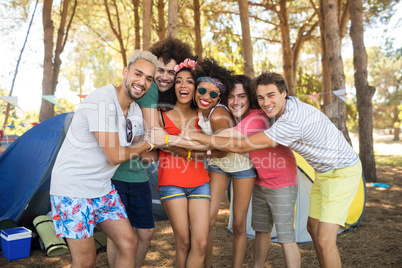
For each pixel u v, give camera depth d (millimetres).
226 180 3045
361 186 4809
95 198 2396
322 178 2736
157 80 2941
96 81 26203
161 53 2984
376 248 3893
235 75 3045
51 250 3770
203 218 2627
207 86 2768
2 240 3799
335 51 6871
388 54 13148
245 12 6672
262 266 3158
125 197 2906
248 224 4480
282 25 11555
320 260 2967
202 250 2586
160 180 2730
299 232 4191
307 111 2572
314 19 13734
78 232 2279
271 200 2885
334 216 2582
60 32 9570
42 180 4207
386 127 34875
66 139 2377
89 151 2322
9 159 4512
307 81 15047
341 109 6984
